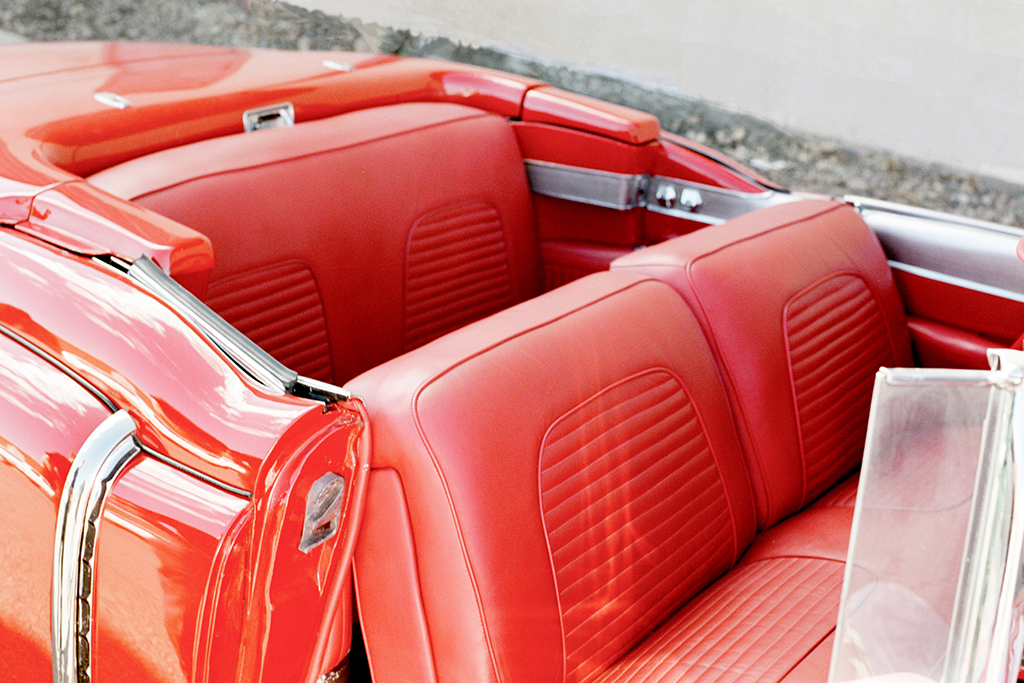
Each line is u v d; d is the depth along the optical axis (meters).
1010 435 0.70
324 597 0.94
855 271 1.68
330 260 1.58
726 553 1.37
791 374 1.50
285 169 1.53
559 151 1.99
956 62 4.67
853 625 0.72
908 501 0.70
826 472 1.58
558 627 1.07
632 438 1.20
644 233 2.06
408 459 0.99
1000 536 0.71
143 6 4.43
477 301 1.90
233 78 1.74
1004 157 4.27
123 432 0.91
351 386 1.06
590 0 4.73
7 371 0.98
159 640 0.89
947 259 1.77
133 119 1.48
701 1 5.27
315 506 0.87
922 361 1.87
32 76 1.63
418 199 1.73
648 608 1.21
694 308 1.43
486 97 2.04
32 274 1.00
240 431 0.85
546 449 1.08
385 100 1.92
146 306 0.93
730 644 1.21
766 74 4.79
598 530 1.13
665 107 4.53
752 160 4.38
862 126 4.52
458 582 0.99
